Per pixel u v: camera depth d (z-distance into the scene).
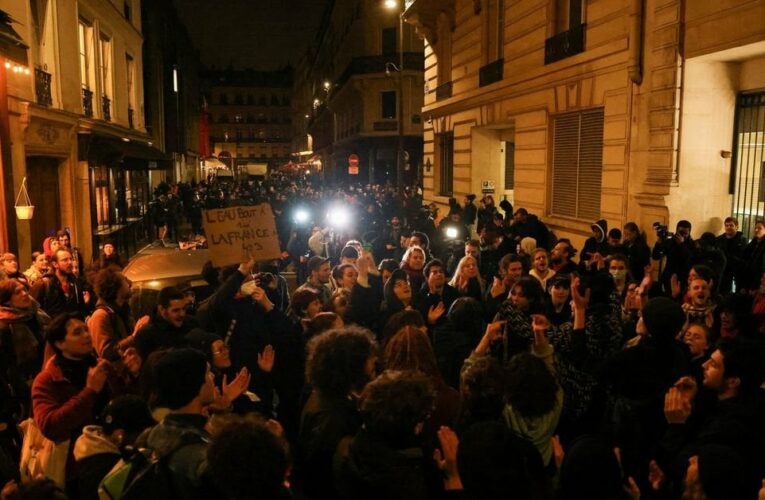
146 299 8.62
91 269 9.80
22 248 12.67
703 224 10.45
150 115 36.66
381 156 42.41
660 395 3.81
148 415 3.68
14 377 5.59
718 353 3.75
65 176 16.48
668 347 3.91
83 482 3.45
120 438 3.58
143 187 28.91
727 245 9.15
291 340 5.50
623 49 11.70
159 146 39.22
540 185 15.80
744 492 2.74
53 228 16.23
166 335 5.14
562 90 14.44
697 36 9.82
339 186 46.06
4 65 11.45
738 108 10.35
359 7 42.41
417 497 2.87
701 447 3.01
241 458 2.50
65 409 4.01
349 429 3.44
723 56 9.76
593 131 13.31
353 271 7.39
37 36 15.10
